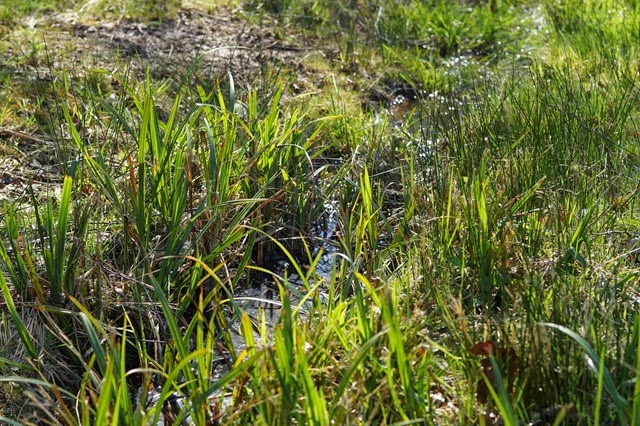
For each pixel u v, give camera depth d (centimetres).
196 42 720
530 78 619
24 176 466
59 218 343
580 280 336
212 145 383
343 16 854
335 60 739
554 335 276
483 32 835
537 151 453
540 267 353
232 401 283
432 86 699
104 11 747
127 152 424
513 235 371
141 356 332
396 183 495
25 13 723
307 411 248
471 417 268
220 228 387
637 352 256
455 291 353
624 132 496
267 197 437
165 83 612
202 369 276
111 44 684
